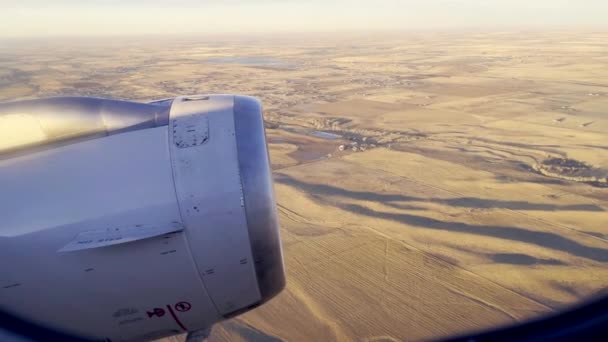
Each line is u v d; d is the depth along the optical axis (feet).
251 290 13.01
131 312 12.36
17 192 12.07
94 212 11.81
